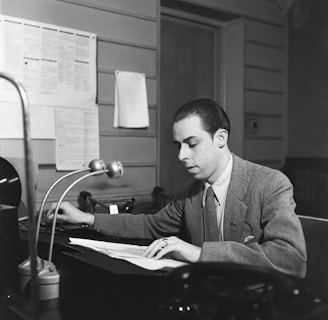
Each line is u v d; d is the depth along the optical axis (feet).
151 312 2.53
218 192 3.91
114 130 7.38
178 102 9.34
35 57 6.33
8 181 4.00
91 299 2.82
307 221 4.17
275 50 10.64
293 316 1.92
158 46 8.04
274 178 3.70
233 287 2.00
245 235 3.73
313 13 10.34
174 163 9.23
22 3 6.22
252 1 10.01
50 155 6.52
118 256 3.04
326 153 10.16
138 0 7.73
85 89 6.93
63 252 3.20
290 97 10.87
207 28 9.92
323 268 3.88
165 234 4.50
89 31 7.03
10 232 3.31
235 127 10.02
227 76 10.14
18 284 3.14
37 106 6.35
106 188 7.26
